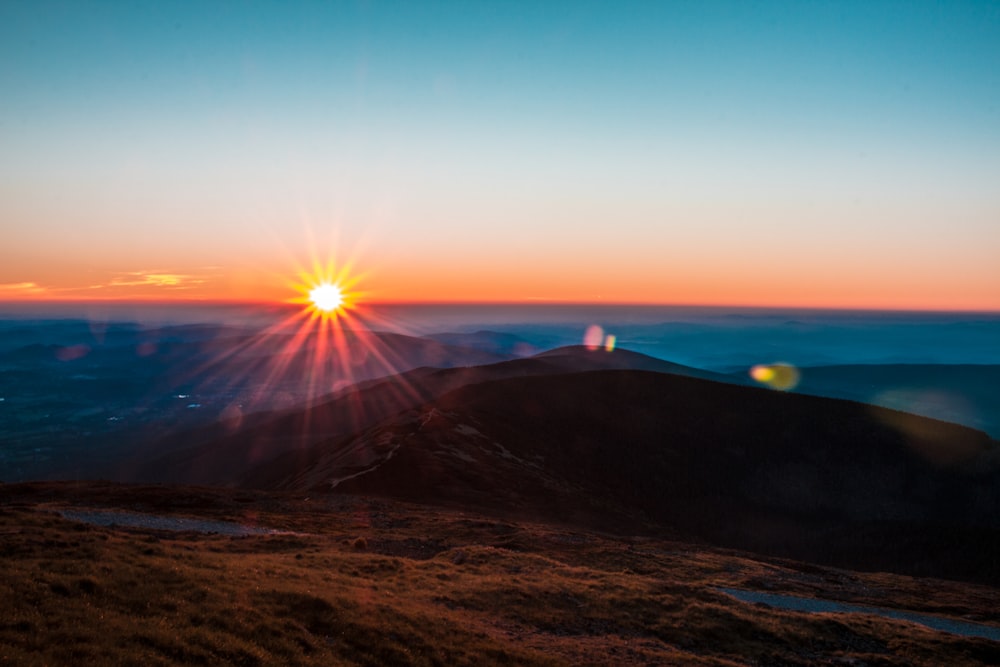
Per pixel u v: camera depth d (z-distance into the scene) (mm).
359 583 27125
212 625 18250
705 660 24406
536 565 36281
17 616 15719
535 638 24406
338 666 17828
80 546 24844
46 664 13539
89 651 14727
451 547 42062
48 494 51000
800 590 41750
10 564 20281
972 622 38719
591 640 25250
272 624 19344
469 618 25344
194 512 47250
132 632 16297
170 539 34250
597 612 28688
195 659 15859
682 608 30484
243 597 21078
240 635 18109
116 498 50812
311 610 21438
